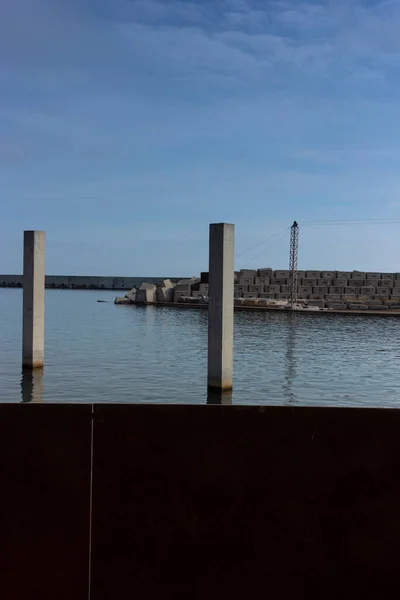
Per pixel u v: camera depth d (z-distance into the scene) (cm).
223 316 1756
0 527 343
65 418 344
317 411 343
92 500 344
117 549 343
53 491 344
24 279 2080
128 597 343
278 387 1880
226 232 1752
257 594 342
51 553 343
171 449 345
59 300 9375
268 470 344
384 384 1972
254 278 7394
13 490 344
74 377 1991
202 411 344
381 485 341
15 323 4459
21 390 1748
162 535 344
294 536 343
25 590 343
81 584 343
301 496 344
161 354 2664
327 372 2212
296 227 6391
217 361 1767
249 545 343
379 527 341
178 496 345
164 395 1705
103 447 345
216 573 343
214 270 1762
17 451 344
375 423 342
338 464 343
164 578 343
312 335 3756
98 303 8262
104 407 344
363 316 5612
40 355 2120
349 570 341
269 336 3647
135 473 344
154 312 6125
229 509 344
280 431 344
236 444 344
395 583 340
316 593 342
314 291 7275
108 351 2758
